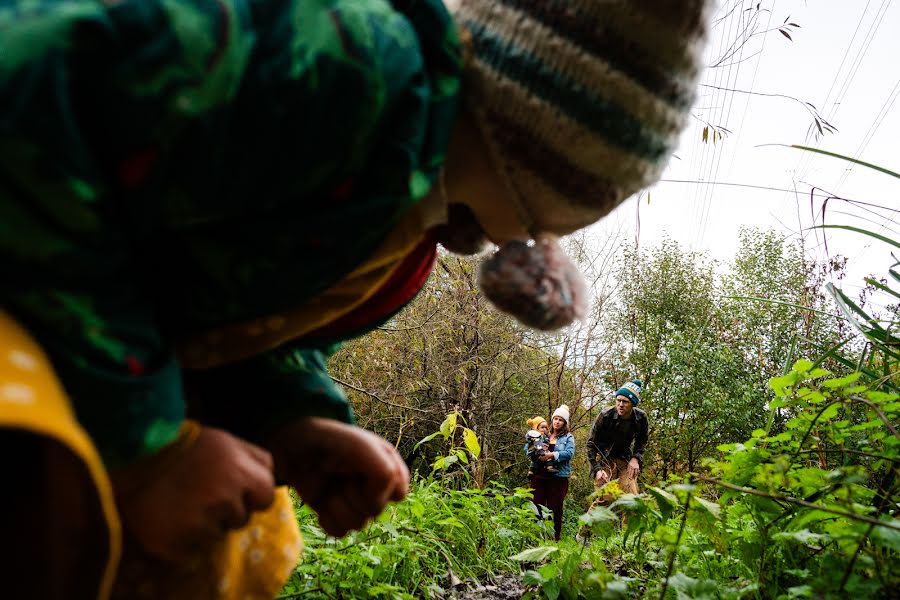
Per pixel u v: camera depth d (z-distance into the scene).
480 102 1.08
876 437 2.38
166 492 0.94
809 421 2.43
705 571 2.54
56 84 0.72
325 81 0.89
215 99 0.82
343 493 1.33
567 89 1.05
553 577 2.31
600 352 18.58
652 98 1.08
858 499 2.19
